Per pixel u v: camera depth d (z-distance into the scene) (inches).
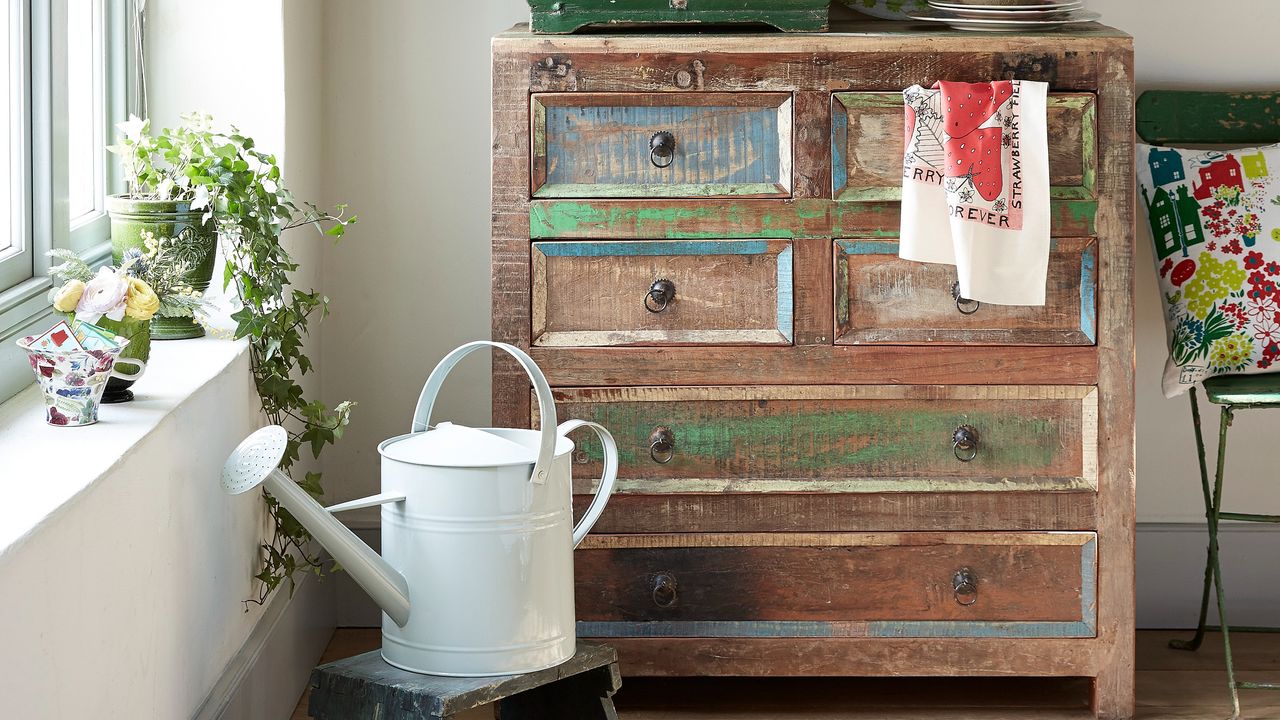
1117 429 89.0
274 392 85.0
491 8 108.7
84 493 52.4
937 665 91.2
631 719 93.1
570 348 88.4
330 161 110.0
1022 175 84.4
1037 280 85.0
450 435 73.9
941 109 84.1
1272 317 96.7
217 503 74.3
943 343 88.3
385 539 74.1
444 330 112.0
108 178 88.6
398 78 109.3
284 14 94.1
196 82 93.9
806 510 89.7
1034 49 86.0
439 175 110.3
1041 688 99.3
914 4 105.0
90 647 53.7
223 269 93.1
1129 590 90.3
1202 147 106.3
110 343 62.6
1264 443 111.0
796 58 86.0
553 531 73.0
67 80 74.6
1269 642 108.9
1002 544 90.1
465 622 71.2
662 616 90.7
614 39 86.1
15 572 45.9
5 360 67.5
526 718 85.1
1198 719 93.1
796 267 87.8
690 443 89.5
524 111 86.6
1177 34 107.7
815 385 88.8
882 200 87.0
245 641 82.0
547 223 87.4
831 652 91.0
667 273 88.2
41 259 73.0
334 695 73.4
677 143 87.2
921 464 89.8
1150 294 109.7
